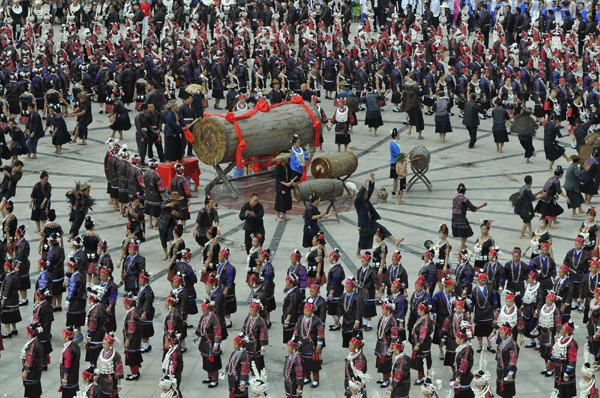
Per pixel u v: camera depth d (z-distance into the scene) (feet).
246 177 258.57
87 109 298.35
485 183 264.11
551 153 272.72
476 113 296.71
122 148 230.27
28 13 472.03
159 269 200.13
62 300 186.91
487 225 186.29
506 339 138.51
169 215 203.82
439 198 250.78
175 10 463.01
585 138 276.62
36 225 225.15
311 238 204.64
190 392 145.38
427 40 446.19
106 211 240.32
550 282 173.88
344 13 449.48
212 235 178.09
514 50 384.47
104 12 469.98
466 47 396.16
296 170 236.43
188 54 379.55
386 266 181.88
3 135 271.08
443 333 149.69
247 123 242.37
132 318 148.15
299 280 166.61
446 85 338.13
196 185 253.85
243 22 421.59
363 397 129.18
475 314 159.43
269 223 231.09
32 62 360.28
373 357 158.51
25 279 179.52
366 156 291.38
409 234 222.28
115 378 134.00
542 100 325.21
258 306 147.33
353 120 297.53
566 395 140.77
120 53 378.53
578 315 178.29
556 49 397.80
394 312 154.20
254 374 131.03
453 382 137.49
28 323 174.19
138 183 228.02
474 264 189.37
